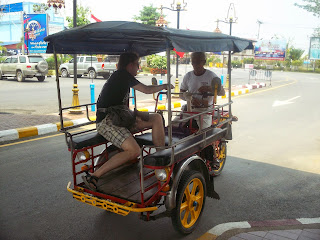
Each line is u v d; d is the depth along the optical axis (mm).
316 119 10336
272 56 64688
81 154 3768
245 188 4934
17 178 5160
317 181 5234
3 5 14336
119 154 3518
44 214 4066
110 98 3541
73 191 3568
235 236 3570
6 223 3834
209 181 3938
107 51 4566
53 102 12586
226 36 4047
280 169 5777
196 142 3738
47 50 3920
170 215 3398
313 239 3496
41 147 6867
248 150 6934
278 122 9859
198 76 4969
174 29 3371
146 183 3725
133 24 3229
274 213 4145
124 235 3629
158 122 3791
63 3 13766
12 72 21172
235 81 26203
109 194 3459
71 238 3553
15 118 9250
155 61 30562
